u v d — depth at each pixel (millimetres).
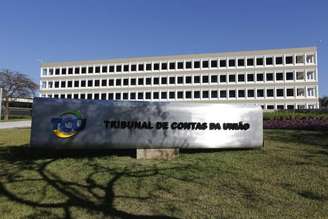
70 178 6062
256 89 58688
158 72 64312
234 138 8336
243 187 5520
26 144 10570
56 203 4789
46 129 7477
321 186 5500
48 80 71188
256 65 59062
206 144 8094
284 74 57312
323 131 14508
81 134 7574
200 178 6051
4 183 5762
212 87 61094
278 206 4664
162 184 5699
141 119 7805
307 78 56469
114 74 66938
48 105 7539
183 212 4469
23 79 48969
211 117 8195
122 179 5988
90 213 4418
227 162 7223
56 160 7543
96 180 5930
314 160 7340
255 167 6781
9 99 50281
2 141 11773
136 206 4684
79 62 69375
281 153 8133
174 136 7898
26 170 6633
